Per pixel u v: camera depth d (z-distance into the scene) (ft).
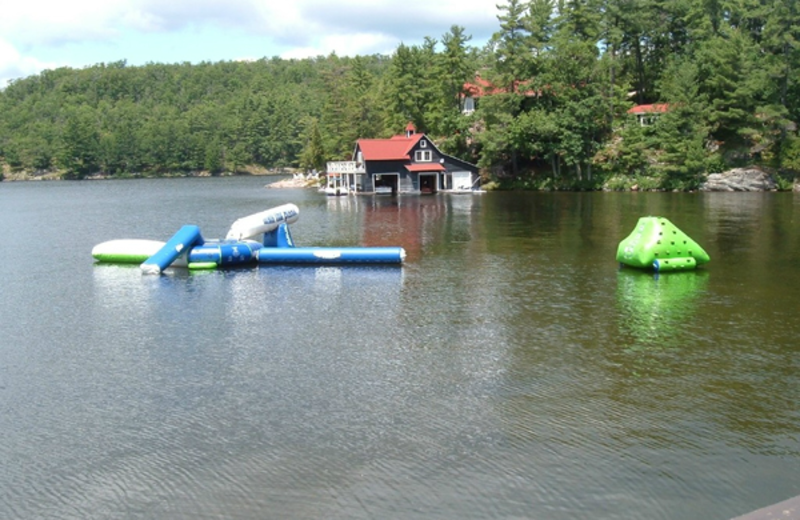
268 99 586.04
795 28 212.23
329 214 167.22
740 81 219.20
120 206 214.28
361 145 252.42
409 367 49.78
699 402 42.78
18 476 35.22
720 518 30.68
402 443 37.91
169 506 32.40
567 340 55.77
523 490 33.12
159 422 41.11
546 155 247.09
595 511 31.35
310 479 34.42
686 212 152.56
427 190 253.24
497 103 249.14
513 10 247.50
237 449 37.58
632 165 240.53
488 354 52.44
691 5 255.91
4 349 55.83
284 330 60.13
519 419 40.65
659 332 57.67
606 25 261.03
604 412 41.47
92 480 34.76
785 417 40.47
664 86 232.94
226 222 156.04
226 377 48.32
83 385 47.34
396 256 91.04
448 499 32.50
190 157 554.87
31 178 545.03
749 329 58.13
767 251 96.58
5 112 643.45
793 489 32.86
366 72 399.65
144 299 73.20
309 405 43.14
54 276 87.40
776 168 220.23
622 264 88.48
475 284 78.02
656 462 35.47
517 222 140.46
